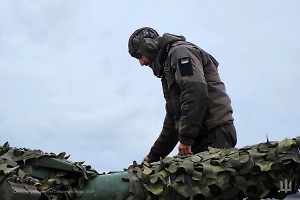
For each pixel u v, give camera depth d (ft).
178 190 16.98
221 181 16.69
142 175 17.49
